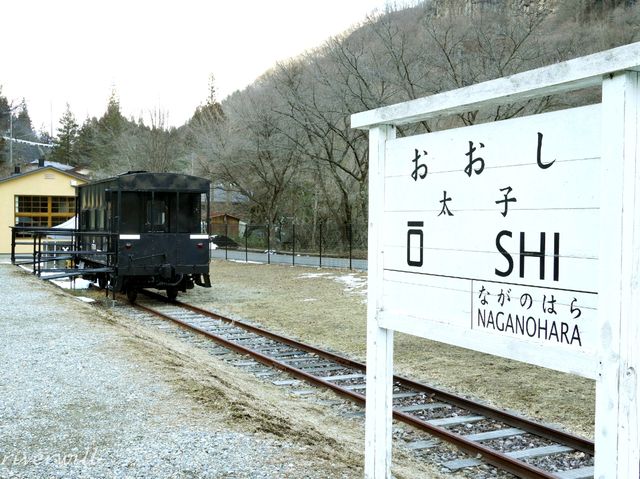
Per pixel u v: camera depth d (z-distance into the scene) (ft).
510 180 11.62
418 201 13.74
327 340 41.63
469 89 12.12
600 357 9.97
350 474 16.65
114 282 57.16
